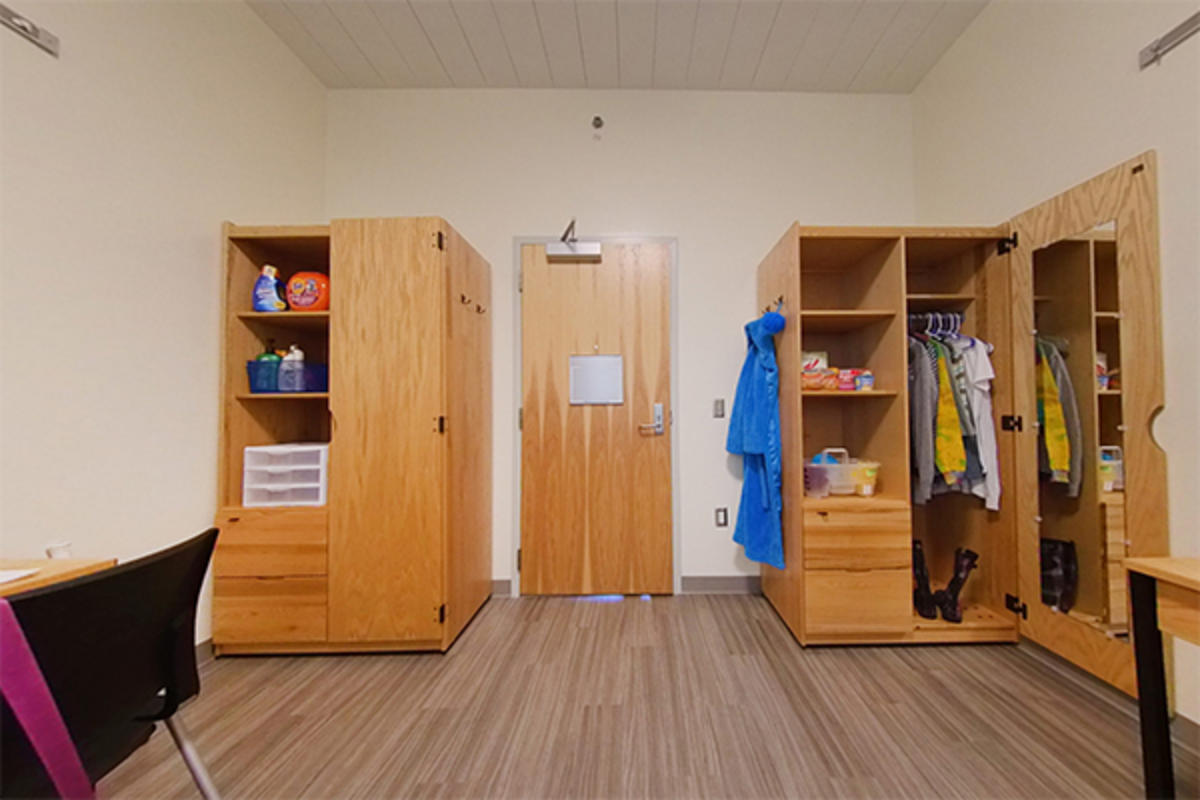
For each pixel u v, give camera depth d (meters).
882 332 2.13
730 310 2.61
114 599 0.80
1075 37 1.74
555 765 1.29
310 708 1.56
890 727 1.43
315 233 1.99
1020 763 1.28
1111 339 1.60
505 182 2.64
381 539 1.92
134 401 1.60
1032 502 1.89
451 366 2.03
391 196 2.65
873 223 2.64
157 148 1.68
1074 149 1.75
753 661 1.83
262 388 1.98
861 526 1.93
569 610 2.35
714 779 1.24
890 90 2.65
